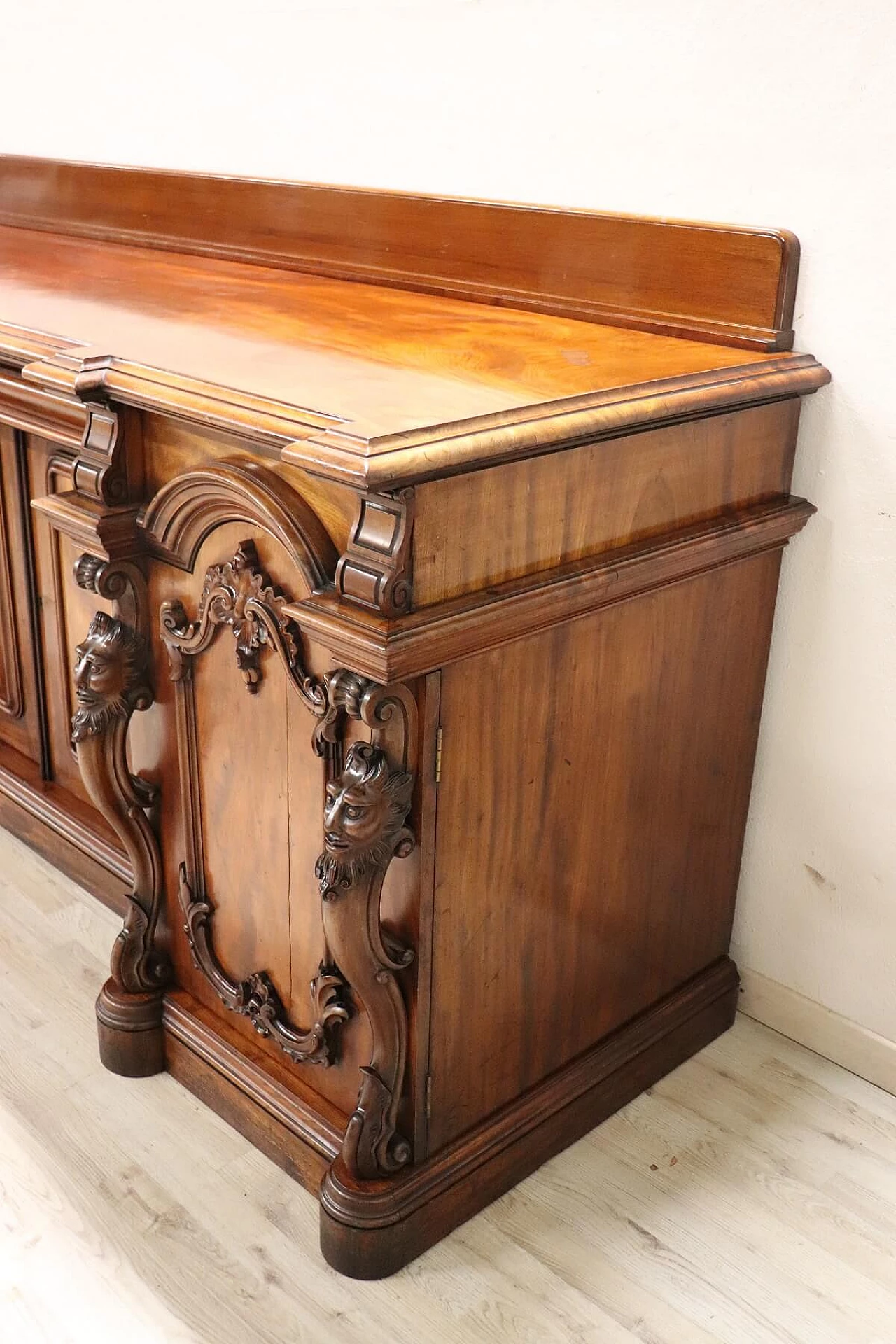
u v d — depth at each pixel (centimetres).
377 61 217
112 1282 163
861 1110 198
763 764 205
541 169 200
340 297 211
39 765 254
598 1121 192
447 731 146
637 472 156
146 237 265
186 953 193
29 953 225
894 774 189
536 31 193
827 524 185
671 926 198
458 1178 170
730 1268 169
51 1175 179
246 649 161
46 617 232
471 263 208
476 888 159
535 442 137
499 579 144
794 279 175
